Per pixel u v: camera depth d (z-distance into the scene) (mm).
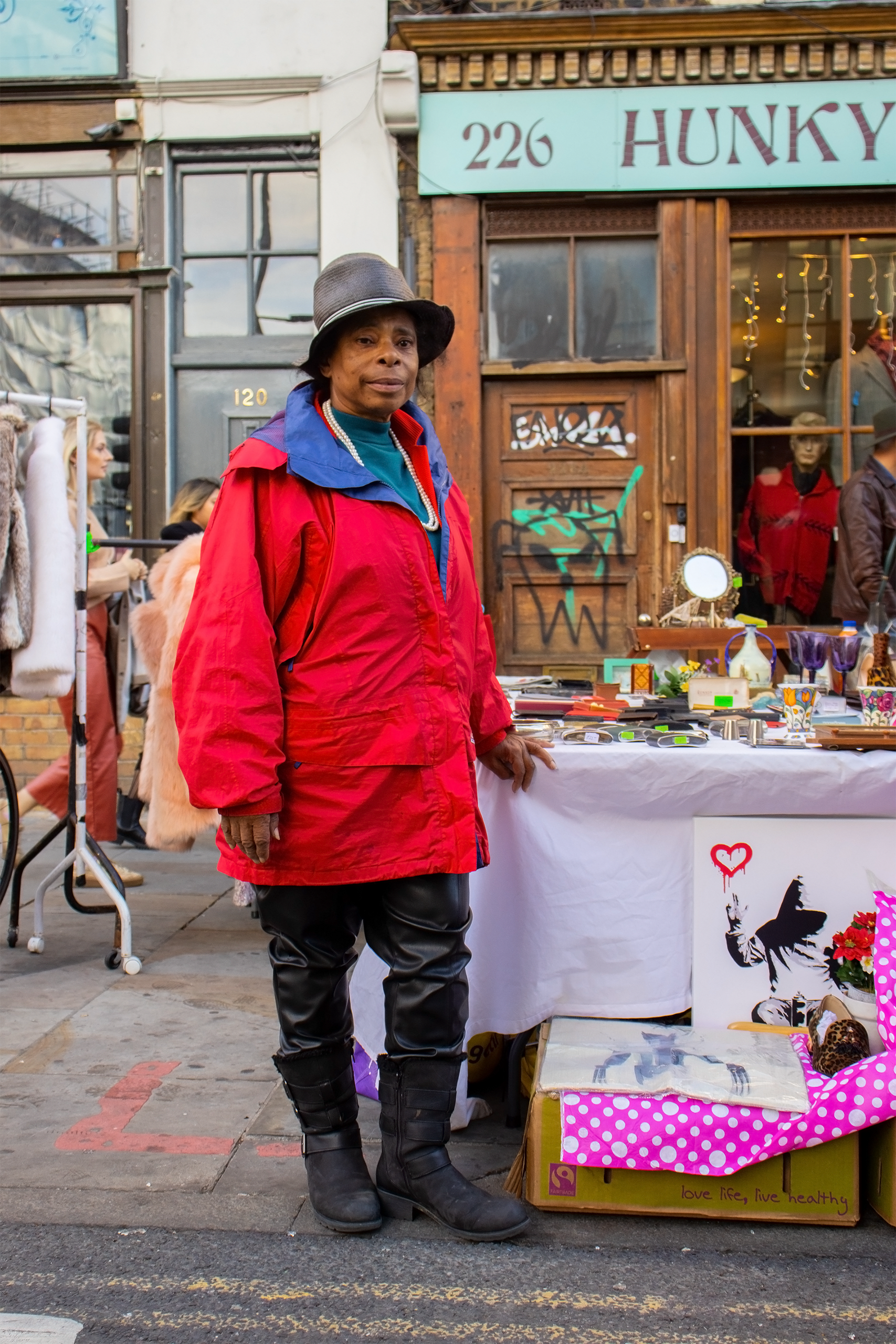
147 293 6277
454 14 6004
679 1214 2217
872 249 6086
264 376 6340
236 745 1986
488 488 6262
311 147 6199
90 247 6305
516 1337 1875
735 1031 2488
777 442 6176
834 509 6168
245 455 2074
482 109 5980
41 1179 2365
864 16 5734
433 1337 1875
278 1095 2777
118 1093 2785
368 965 2752
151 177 6238
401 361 2107
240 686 1992
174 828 3943
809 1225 2217
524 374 6125
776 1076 2240
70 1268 2059
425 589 2105
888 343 6113
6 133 6238
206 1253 2107
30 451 3691
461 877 2203
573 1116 2189
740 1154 2162
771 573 6207
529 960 2572
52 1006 3393
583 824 2566
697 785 2492
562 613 6281
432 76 5969
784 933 2541
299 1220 2221
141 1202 2283
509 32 5836
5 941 4090
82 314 6371
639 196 6020
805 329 6137
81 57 6164
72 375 6391
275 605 2066
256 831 2020
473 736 2457
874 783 2457
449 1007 2189
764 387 6164
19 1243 2135
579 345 6168
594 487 6230
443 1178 2199
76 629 3824
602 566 6242
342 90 6098
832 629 5023
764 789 2482
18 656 3609
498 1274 2049
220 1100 2748
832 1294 1991
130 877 4965
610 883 2559
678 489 6109
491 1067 2852
